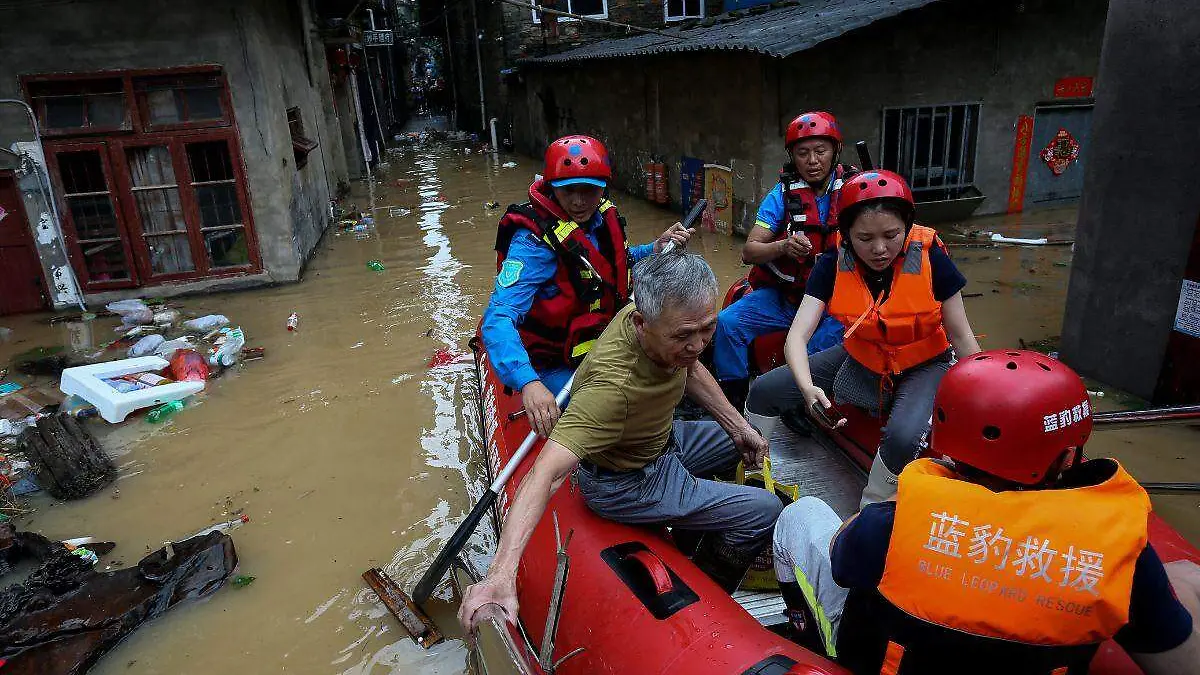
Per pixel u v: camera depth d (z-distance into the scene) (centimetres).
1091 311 502
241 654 300
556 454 190
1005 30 933
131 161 758
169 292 802
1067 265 764
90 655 295
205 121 764
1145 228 455
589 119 1473
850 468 299
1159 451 414
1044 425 126
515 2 898
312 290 802
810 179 336
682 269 181
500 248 300
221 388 557
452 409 507
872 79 898
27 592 328
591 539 227
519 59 1797
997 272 753
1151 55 435
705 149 1027
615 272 298
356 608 323
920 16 887
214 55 746
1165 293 448
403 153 2150
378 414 504
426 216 1180
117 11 714
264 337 663
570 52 1581
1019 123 984
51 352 655
